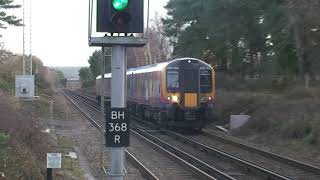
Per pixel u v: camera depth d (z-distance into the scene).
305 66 38.81
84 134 33.31
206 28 51.78
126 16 9.12
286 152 26.08
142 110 44.59
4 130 17.06
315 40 36.50
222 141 31.23
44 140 23.25
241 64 52.34
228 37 48.53
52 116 43.97
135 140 31.59
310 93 35.38
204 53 55.62
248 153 26.06
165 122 36.72
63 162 20.00
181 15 55.56
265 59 49.88
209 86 36.66
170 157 24.02
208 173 20.14
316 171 19.84
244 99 40.59
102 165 18.92
